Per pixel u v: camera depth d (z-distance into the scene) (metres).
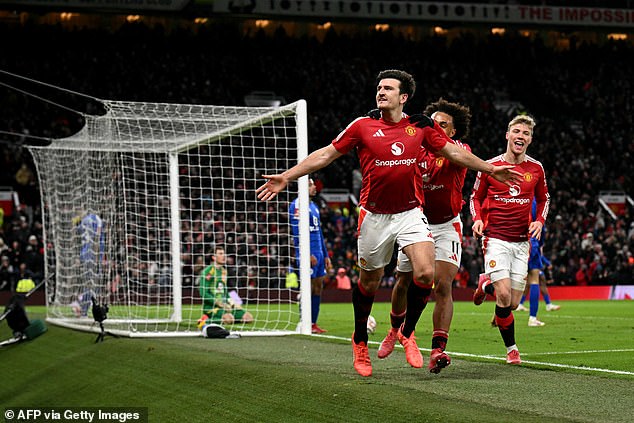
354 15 62.97
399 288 12.34
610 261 49.34
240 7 60.16
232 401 11.41
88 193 24.92
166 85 58.94
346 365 12.59
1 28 60.56
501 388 10.05
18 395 17.66
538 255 22.20
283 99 63.66
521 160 13.94
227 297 23.16
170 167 25.19
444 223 12.41
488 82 69.50
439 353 11.51
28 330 22.62
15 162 51.31
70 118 55.25
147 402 13.23
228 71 63.09
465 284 47.19
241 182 49.25
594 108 68.56
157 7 57.72
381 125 10.80
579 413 8.24
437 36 69.69
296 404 10.30
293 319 26.73
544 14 66.38
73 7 55.59
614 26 67.81
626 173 62.50
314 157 10.80
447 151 10.82
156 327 21.38
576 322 24.14
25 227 42.22
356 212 51.16
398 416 8.70
